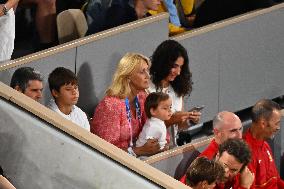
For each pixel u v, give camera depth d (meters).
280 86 29.22
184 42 25.94
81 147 10.66
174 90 23.27
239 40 27.48
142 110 21.78
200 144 20.61
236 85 27.92
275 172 22.23
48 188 10.81
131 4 24.73
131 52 23.83
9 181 11.00
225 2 27.73
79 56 22.94
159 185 10.36
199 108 23.44
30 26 27.03
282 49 28.84
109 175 10.45
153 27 24.50
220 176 17.67
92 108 23.66
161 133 21.44
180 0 27.86
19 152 10.91
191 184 17.62
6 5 24.02
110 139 21.17
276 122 21.73
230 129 20.44
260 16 27.81
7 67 21.36
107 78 23.75
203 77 26.84
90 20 24.39
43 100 22.33
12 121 10.94
